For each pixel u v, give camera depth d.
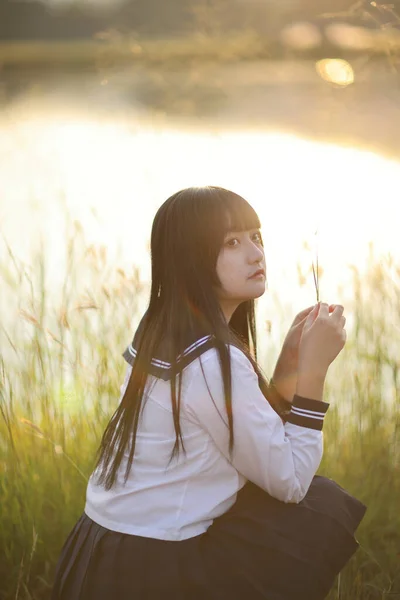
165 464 2.08
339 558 2.14
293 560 2.07
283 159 9.16
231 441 2.03
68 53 22.77
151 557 2.04
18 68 21.97
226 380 2.01
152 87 15.33
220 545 2.07
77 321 3.94
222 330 2.07
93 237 7.03
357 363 3.65
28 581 2.98
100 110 13.88
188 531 2.07
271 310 4.77
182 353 2.06
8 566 3.06
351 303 4.04
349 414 3.50
